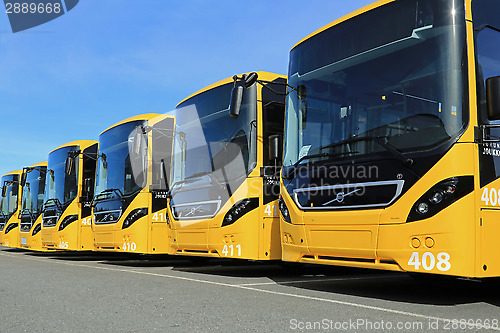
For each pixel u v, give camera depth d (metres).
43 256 16.86
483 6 5.90
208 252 9.02
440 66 5.72
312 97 7.26
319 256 6.69
